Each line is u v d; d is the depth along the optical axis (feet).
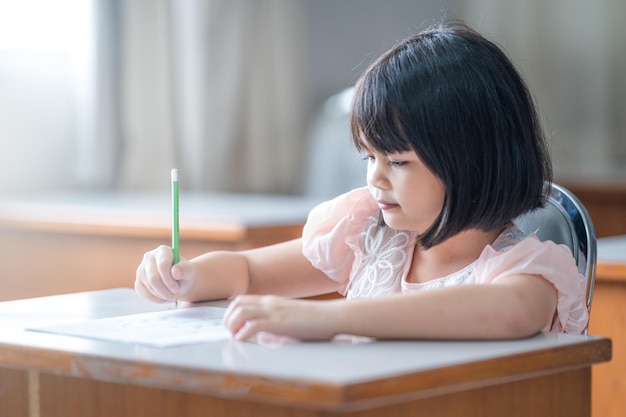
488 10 17.34
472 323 4.09
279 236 8.85
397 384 3.41
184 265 5.23
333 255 5.54
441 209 4.57
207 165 14.85
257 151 15.78
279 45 16.14
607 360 4.20
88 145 13.06
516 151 4.67
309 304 4.14
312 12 16.42
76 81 12.98
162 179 14.02
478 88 4.57
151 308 5.09
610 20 17.48
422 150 4.45
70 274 9.53
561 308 4.51
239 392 3.48
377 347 3.93
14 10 12.32
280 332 4.04
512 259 4.51
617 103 17.53
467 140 4.52
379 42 16.78
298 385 3.35
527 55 17.49
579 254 5.27
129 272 9.24
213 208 10.12
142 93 13.79
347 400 3.27
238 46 15.30
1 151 12.23
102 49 13.14
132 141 13.67
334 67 16.57
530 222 5.44
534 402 4.15
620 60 17.52
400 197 4.56
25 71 12.42
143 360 3.72
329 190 15.46
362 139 4.64
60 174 12.91
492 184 4.60
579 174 16.65
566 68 17.60
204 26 14.73
